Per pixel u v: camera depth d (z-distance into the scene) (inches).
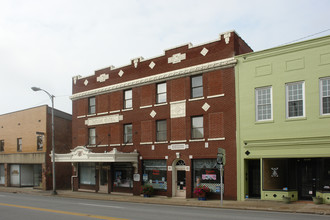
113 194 1057.5
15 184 1505.9
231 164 801.6
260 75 781.3
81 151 1053.2
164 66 964.6
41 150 1357.0
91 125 1160.2
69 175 1405.0
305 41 723.4
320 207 618.8
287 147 722.8
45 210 639.1
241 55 813.2
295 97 730.8
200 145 862.5
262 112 773.9
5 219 534.6
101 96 1143.0
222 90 838.5
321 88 697.6
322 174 675.4
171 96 940.0
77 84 1234.6
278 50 759.7
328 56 693.9
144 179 986.7
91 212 601.6
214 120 844.0
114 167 1080.8
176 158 908.6
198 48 894.4
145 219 506.0
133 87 1043.3
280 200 715.4
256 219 496.4
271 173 736.3
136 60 1042.7
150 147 974.4
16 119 1512.1
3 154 1561.3
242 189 776.9
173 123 927.0
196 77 901.8
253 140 771.4
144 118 1000.2
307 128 701.9
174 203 762.8
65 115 1438.2
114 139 1080.8
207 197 833.5
